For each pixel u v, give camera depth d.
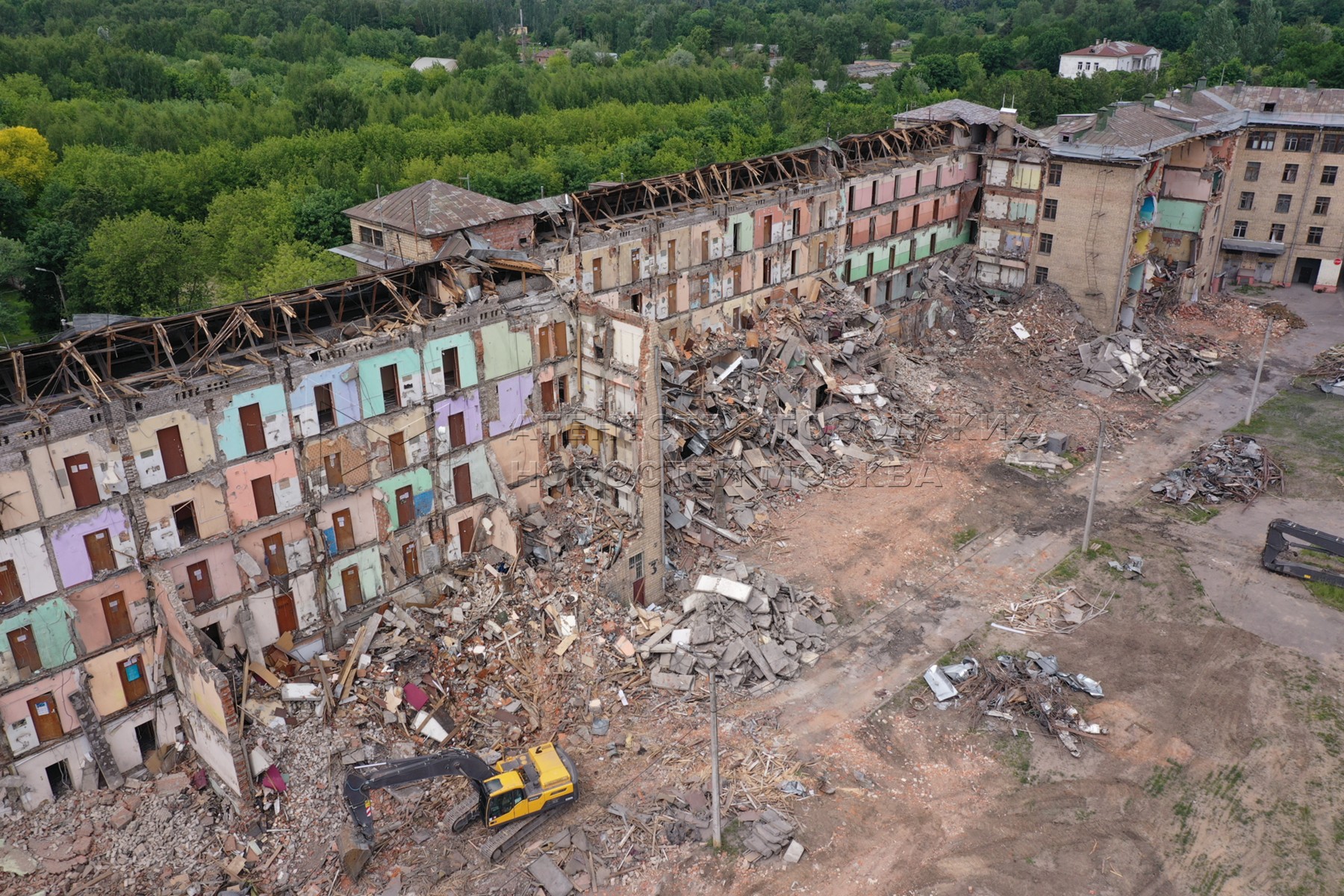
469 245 61.44
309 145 120.88
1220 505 65.88
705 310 74.50
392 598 50.28
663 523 56.09
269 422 43.88
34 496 37.84
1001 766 44.56
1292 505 65.62
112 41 174.62
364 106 140.12
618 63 194.50
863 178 84.44
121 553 40.78
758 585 54.22
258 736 42.41
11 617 38.38
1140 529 63.03
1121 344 86.06
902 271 92.69
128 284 89.31
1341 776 43.84
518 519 53.09
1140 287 90.75
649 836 40.47
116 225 91.12
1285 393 81.81
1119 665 51.00
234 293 87.62
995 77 172.50
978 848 40.25
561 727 45.91
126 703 42.50
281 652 46.41
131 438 39.88
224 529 43.75
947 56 180.75
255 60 183.25
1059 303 88.88
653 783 43.09
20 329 91.06
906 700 48.34
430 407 49.53
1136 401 80.19
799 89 152.75
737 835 40.56
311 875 38.66
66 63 154.38
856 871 39.06
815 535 61.62
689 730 46.03
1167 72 164.62
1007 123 90.69
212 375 42.75
